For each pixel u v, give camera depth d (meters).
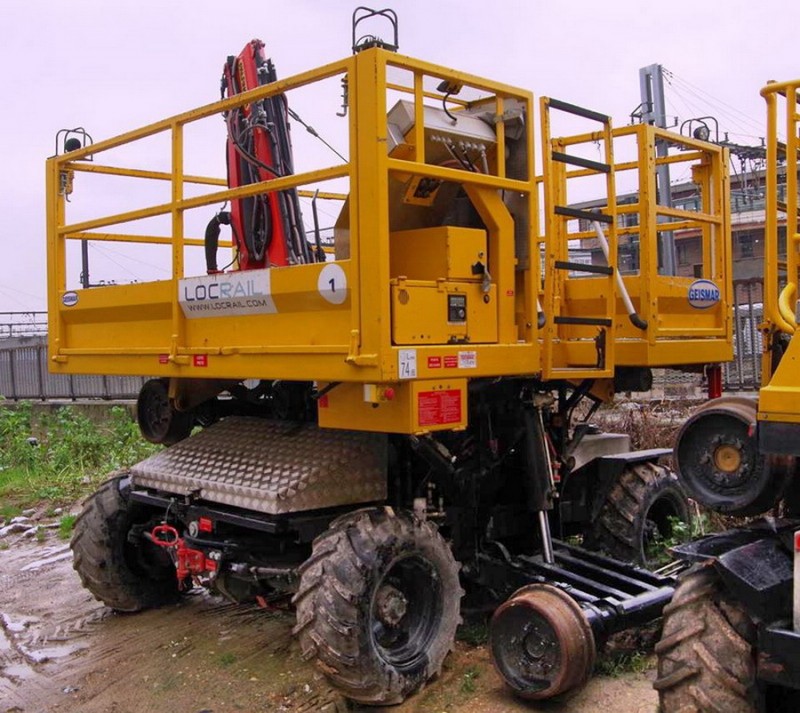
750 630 3.20
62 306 5.60
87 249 5.80
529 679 4.02
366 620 3.91
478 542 4.93
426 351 3.82
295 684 4.45
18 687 4.66
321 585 3.88
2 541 7.92
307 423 5.18
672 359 5.47
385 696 3.99
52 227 5.61
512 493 5.15
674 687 3.22
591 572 4.75
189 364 4.63
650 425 8.71
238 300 4.33
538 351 4.45
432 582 4.28
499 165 4.36
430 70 3.94
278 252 5.09
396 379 3.67
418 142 3.96
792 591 3.13
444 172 3.98
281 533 4.56
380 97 3.67
